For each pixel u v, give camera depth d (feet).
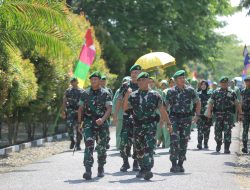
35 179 46.57
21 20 60.23
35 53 78.13
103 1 155.22
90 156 46.03
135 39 153.69
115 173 50.16
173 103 50.93
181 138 51.26
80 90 72.84
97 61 108.88
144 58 61.87
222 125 69.05
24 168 54.08
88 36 73.87
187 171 52.03
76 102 72.69
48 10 59.98
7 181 45.47
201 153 68.80
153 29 157.48
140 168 47.60
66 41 62.69
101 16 155.74
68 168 53.88
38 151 73.82
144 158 45.57
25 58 77.56
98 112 46.09
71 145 74.08
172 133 50.85
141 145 45.62
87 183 44.14
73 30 67.31
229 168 55.01
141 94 45.03
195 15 164.86
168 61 61.62
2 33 60.85
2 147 75.92
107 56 142.00
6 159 64.95
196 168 54.29
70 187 42.19
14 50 62.03
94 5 155.94
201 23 171.22
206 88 74.79
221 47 184.75
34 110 81.30
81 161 59.82
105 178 47.01
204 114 71.20
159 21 159.02
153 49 161.07
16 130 82.02
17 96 68.28
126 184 43.70
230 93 68.18
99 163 47.60
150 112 44.93
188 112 51.03
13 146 73.82
